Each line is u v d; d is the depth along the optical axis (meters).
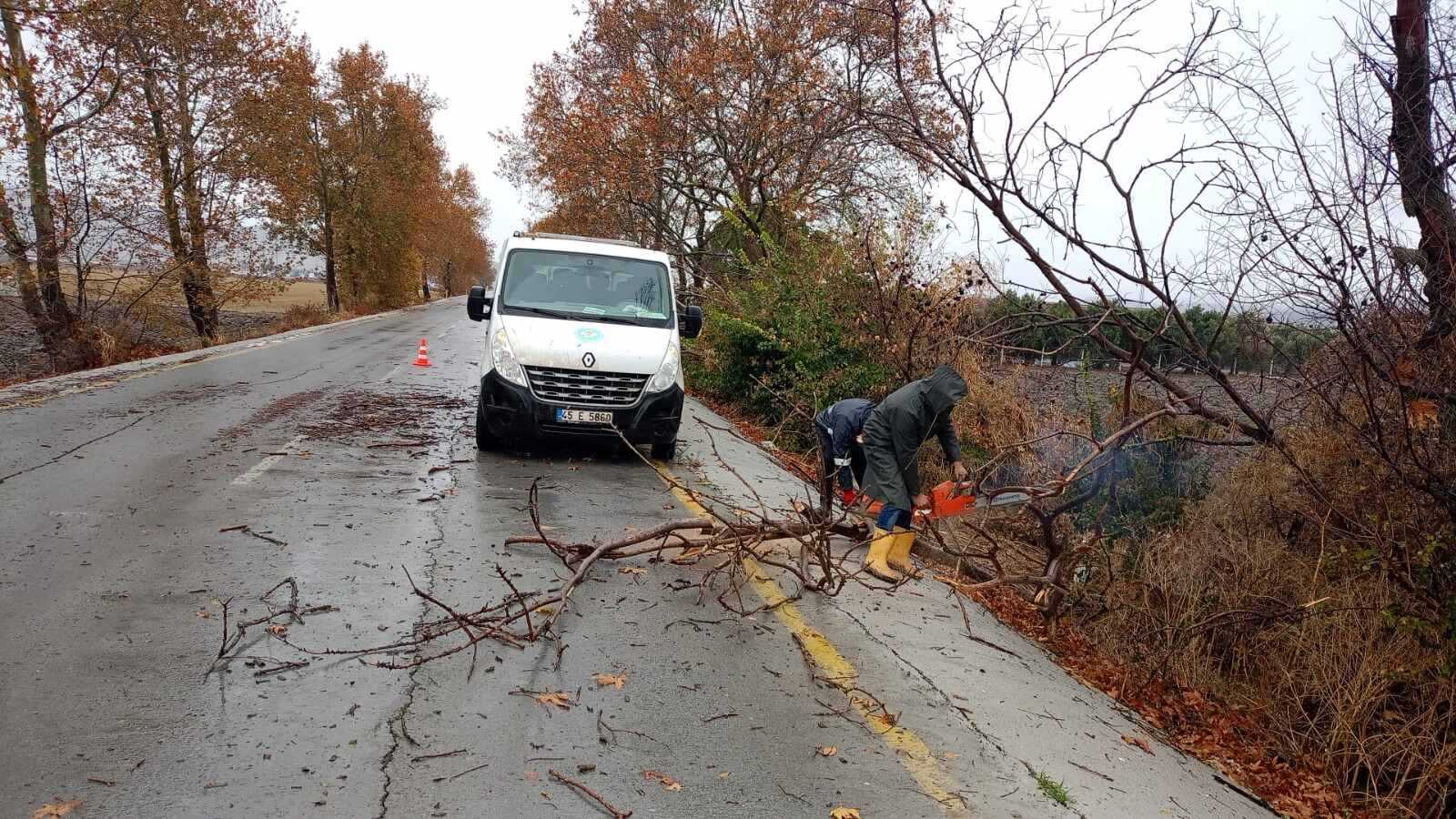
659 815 3.11
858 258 11.74
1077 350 9.43
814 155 20.59
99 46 19.19
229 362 17.22
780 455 10.99
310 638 4.32
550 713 3.78
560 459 9.49
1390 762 5.32
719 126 21.17
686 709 3.95
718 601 5.40
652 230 24.42
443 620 4.60
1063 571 6.44
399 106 47.53
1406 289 5.64
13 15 17.06
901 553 6.54
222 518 6.31
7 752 3.14
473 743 3.47
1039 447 9.20
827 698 4.22
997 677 4.88
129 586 4.84
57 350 18.05
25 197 18.14
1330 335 6.09
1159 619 6.61
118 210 19.95
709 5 22.45
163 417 10.41
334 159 45.12
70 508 6.31
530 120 26.80
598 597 5.29
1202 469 8.30
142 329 21.02
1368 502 6.14
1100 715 4.93
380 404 12.52
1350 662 5.73
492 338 9.17
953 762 3.75
